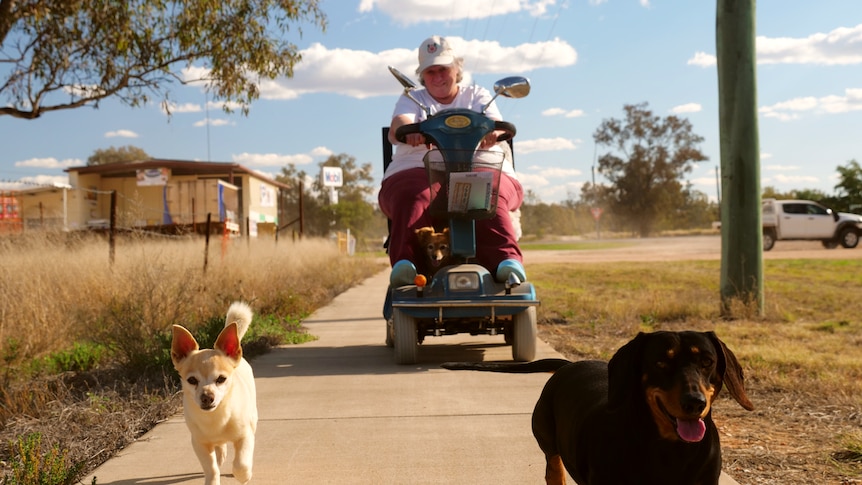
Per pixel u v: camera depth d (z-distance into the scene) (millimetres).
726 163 12469
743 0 12195
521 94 8977
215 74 17531
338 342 10547
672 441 3016
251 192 44062
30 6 15672
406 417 6227
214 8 16484
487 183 8438
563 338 10695
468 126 8594
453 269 8484
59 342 8938
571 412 3529
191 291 11172
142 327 8703
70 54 16812
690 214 96438
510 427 5867
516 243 9023
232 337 4285
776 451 5316
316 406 6656
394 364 8680
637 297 15336
